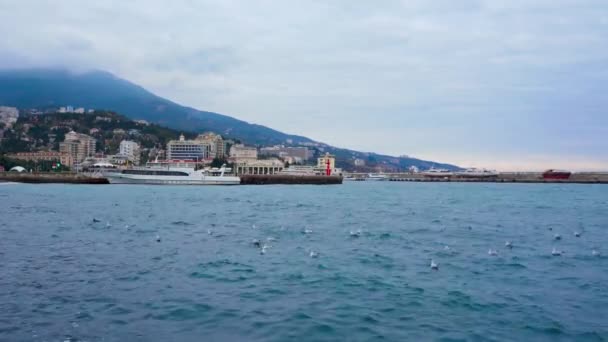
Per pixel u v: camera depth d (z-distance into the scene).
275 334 15.52
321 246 33.69
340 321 16.86
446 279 23.52
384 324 16.55
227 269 25.53
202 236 38.56
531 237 40.03
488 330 16.02
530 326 16.45
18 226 44.59
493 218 57.28
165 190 124.25
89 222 48.19
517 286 22.19
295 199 95.00
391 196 114.44
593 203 89.25
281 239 37.06
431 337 15.34
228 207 70.44
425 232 42.38
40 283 22.27
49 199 84.50
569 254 31.44
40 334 15.48
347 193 128.62
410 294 20.53
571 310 18.34
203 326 16.30
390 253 30.98
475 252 31.78
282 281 22.83
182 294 20.38
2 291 20.77
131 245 33.69
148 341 14.92
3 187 133.38
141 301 19.25
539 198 108.44
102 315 17.45
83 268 25.70
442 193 135.88
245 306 18.62
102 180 156.25
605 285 22.50
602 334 15.72
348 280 23.12
